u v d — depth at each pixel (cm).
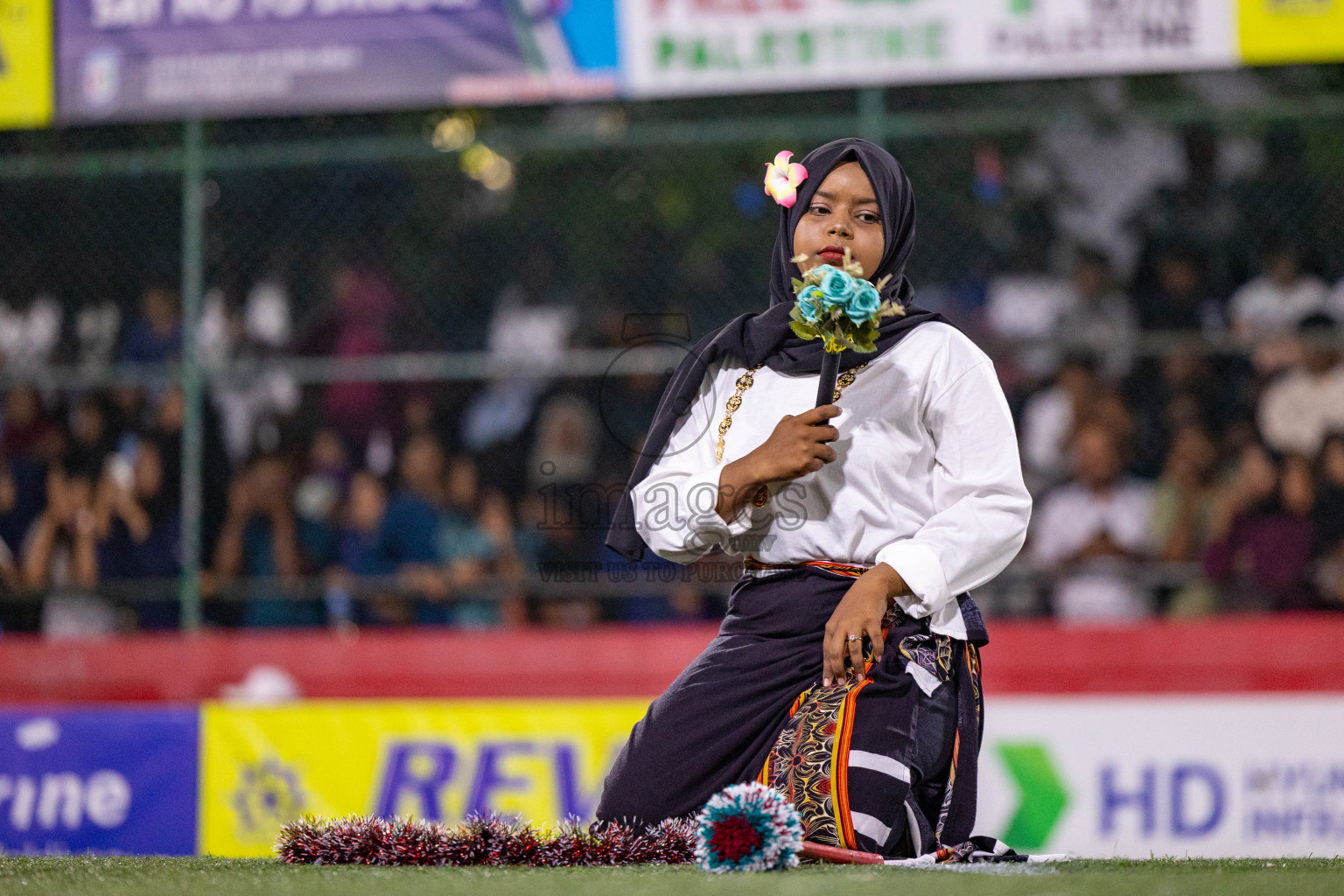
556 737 1390
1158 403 1936
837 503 732
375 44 1551
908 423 745
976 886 545
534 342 2164
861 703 696
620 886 553
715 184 2194
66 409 1964
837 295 705
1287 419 1866
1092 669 1424
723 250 2188
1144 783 1339
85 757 1447
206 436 1975
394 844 700
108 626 1884
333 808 1406
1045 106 2069
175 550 1933
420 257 2195
